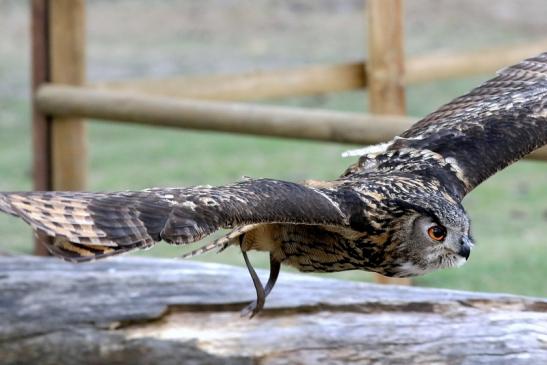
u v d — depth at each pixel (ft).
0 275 32.63
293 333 30.09
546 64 30.68
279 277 32.30
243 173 69.67
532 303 30.58
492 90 30.35
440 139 27.96
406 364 29.27
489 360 28.91
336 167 70.38
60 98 50.65
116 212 20.72
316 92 54.95
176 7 108.99
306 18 106.52
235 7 108.99
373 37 49.88
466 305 30.60
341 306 30.63
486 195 65.98
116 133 82.17
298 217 22.72
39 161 52.39
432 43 98.43
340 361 29.53
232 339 30.22
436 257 25.57
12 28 103.81
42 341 31.27
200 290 31.58
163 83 53.52
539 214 62.08
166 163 72.69
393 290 31.40
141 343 30.68
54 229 20.11
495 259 54.75
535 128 28.37
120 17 106.73
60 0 51.90
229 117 45.27
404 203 25.38
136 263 33.06
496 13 105.60
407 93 88.02
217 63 94.48
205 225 20.97
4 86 90.68
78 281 32.22
